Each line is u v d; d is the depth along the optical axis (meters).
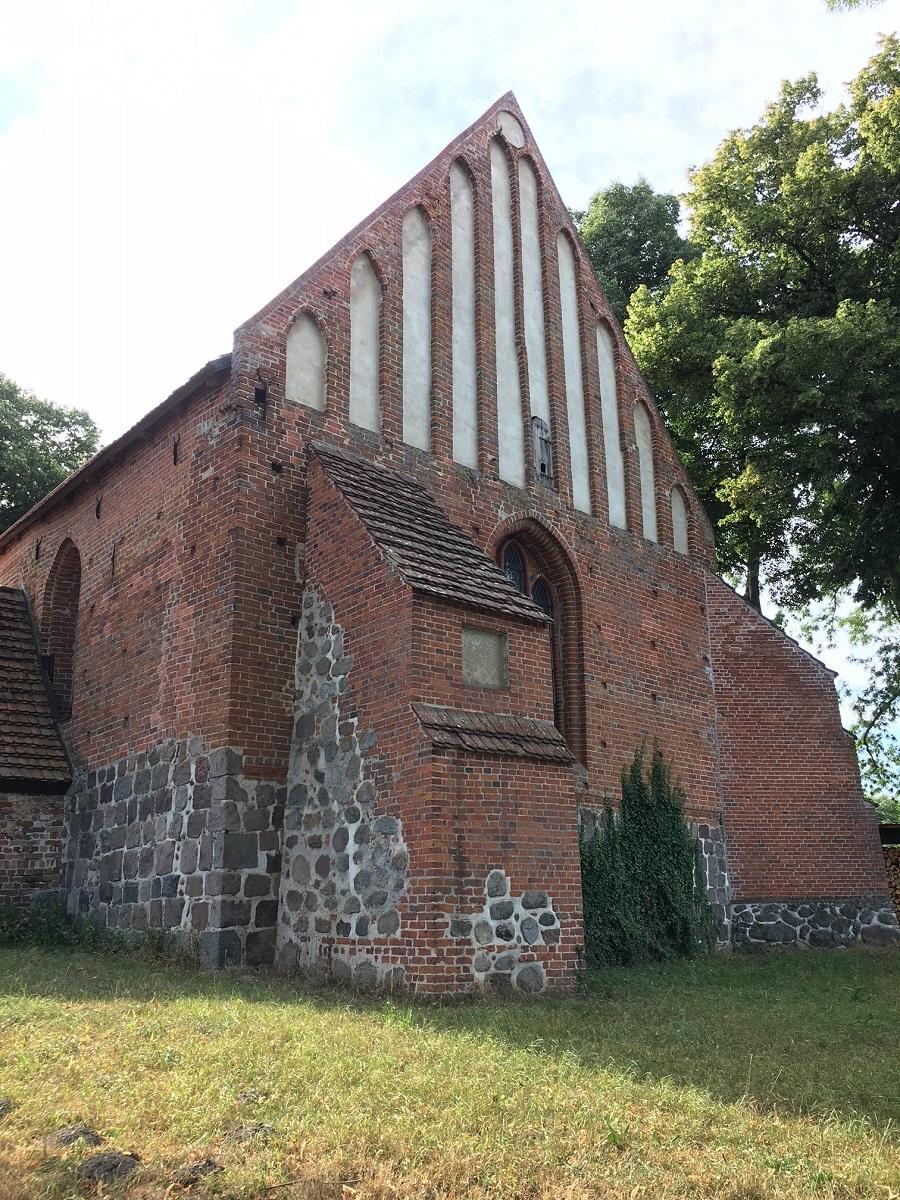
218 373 12.25
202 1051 5.84
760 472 19.20
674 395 23.33
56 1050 5.79
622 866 14.64
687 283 21.30
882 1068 6.49
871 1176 4.25
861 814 17.58
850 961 14.71
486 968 9.05
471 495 14.52
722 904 16.67
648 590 17.44
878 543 19.00
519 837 9.70
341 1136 4.46
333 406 12.91
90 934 12.52
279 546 11.70
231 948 10.24
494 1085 5.36
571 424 16.94
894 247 18.97
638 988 10.92
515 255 16.72
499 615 10.67
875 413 17.39
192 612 11.91
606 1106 5.07
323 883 10.16
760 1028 8.00
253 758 10.88
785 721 18.02
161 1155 4.20
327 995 8.77
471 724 9.85
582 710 15.27
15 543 18.50
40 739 14.80
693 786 16.88
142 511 13.72
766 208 19.84
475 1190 3.98
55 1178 3.85
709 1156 4.47
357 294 13.76
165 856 11.45
